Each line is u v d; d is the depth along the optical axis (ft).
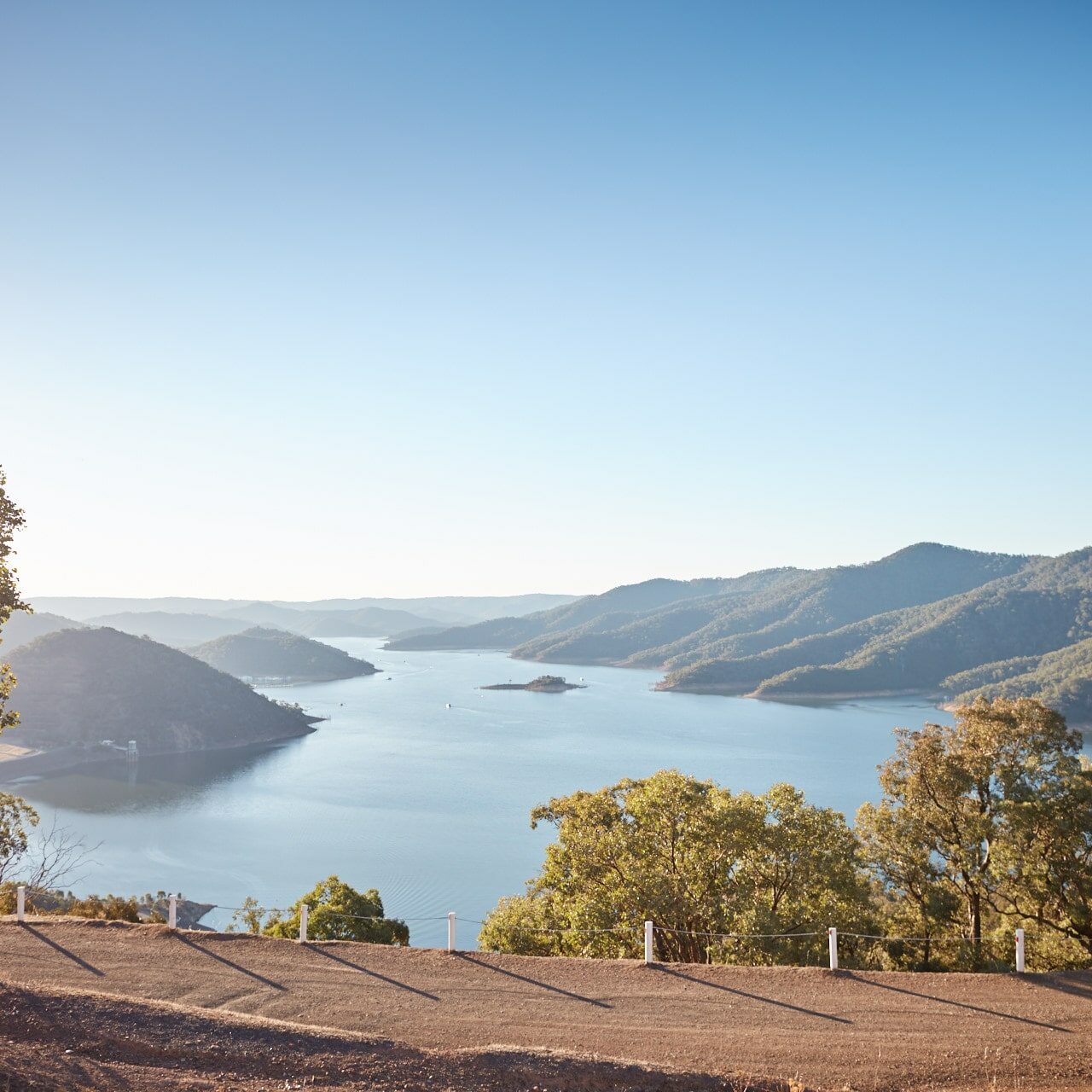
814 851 106.73
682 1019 56.70
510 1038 53.47
